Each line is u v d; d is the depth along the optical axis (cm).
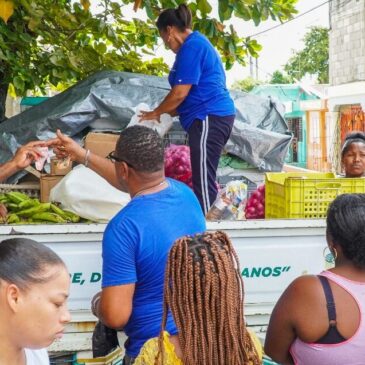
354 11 1911
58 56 671
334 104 2039
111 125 520
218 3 572
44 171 470
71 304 316
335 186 381
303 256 339
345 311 219
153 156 266
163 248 257
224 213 388
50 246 312
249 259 333
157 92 532
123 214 259
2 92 689
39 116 525
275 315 232
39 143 343
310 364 224
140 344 261
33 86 686
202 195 424
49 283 168
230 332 197
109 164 342
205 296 196
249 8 578
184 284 197
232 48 612
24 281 166
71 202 367
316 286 222
